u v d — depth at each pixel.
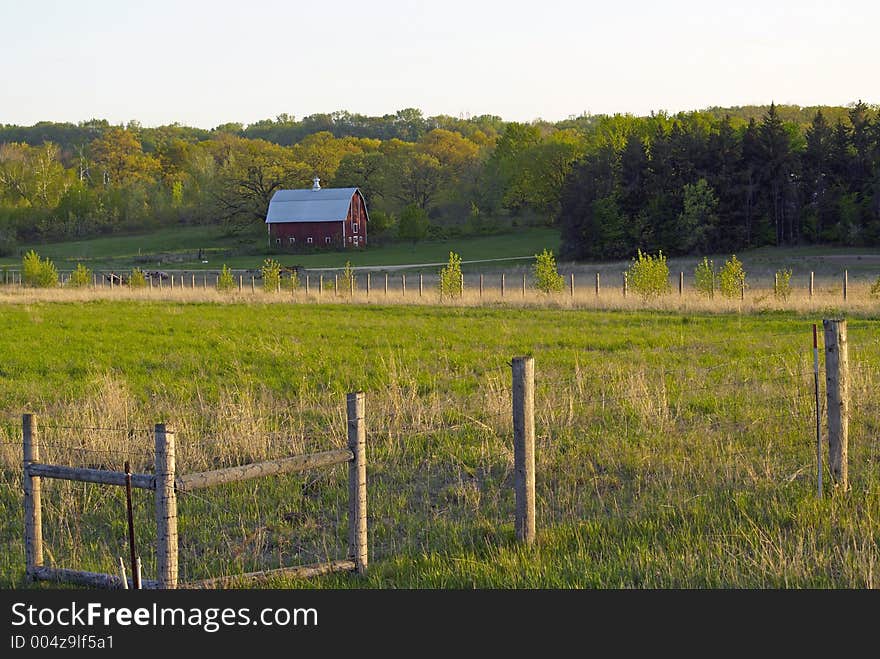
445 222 155.75
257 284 81.69
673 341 28.02
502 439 14.95
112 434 14.36
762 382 18.77
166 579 8.53
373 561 10.14
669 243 104.12
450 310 42.12
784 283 41.97
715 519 10.62
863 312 35.16
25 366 25.16
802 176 108.50
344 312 42.34
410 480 13.29
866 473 12.06
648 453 13.52
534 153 146.62
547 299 44.69
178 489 8.55
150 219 169.50
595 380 19.86
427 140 189.00
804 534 9.97
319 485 13.02
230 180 149.50
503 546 10.18
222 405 17.17
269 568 10.09
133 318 39.62
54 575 9.45
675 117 146.62
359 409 9.62
